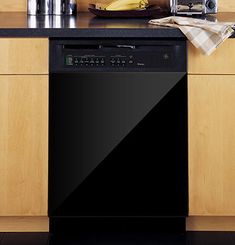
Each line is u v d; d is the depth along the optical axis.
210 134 3.74
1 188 3.75
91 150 3.74
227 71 3.71
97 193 3.78
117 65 3.70
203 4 4.14
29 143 3.73
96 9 4.08
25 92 3.71
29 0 4.29
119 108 3.72
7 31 3.66
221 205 3.78
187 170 3.76
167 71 3.70
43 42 3.68
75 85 3.71
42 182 3.75
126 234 3.86
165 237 3.82
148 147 3.74
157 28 3.66
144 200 3.78
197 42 3.62
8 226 3.88
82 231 3.90
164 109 3.72
